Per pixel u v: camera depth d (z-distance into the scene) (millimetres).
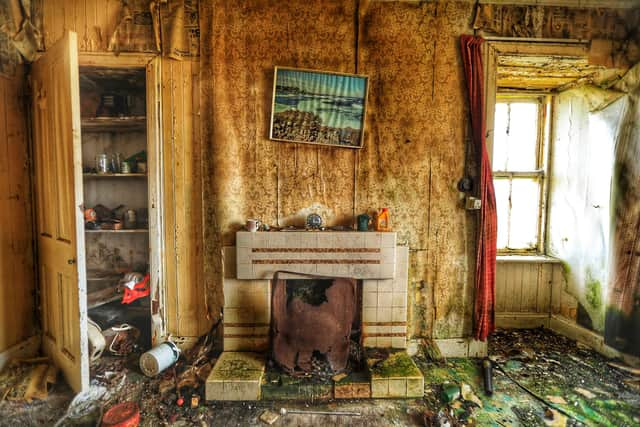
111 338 2496
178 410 1956
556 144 3061
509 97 3123
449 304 2547
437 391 2145
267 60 2410
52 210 2229
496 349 2697
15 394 2018
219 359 2297
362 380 2092
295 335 2223
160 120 2443
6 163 2309
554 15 2432
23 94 2416
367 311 2420
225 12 2387
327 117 2434
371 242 2346
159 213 2475
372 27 2414
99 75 2607
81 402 1998
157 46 2410
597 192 2670
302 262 2350
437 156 2480
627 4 2426
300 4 2396
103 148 2891
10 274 2332
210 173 2443
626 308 2441
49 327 2373
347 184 2477
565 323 2949
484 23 2418
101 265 2910
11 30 2336
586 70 2643
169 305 2531
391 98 2449
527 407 2012
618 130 2486
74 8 2404
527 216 3193
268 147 2441
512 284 3078
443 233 2516
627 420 1905
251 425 1859
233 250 2408
